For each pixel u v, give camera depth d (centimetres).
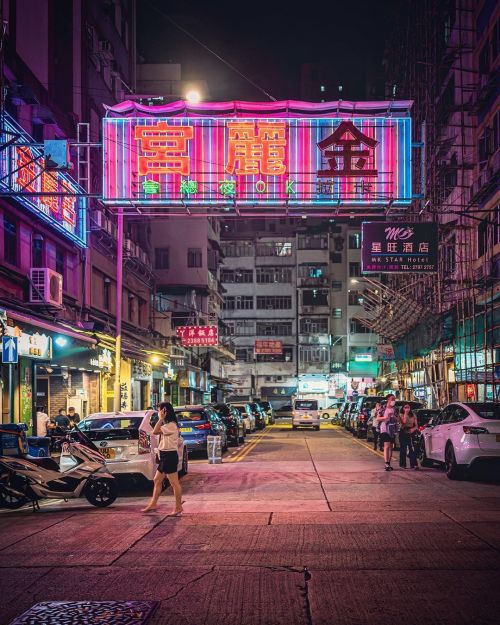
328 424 5969
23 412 1928
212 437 1894
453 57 3092
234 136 2000
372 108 2028
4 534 902
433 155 3089
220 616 544
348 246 8181
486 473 1561
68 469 1177
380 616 541
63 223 2353
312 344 7994
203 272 5238
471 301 2708
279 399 7969
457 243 3005
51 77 2558
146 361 3456
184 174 1991
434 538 831
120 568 702
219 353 6266
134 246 3606
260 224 8569
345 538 839
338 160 2012
